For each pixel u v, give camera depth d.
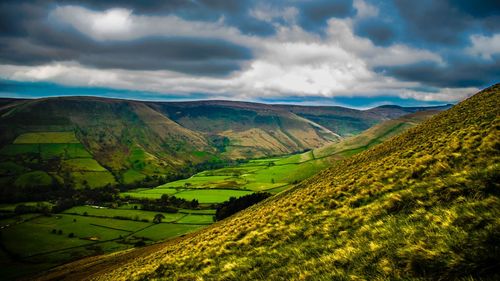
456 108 39.31
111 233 130.62
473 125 22.48
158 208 159.62
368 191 17.25
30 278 75.50
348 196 18.56
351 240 11.16
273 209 23.95
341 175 30.34
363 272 8.19
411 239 8.69
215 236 22.27
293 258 11.92
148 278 17.66
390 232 10.20
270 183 187.75
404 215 11.62
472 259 6.37
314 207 19.09
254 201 101.56
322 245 12.16
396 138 41.72
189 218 139.12
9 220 153.50
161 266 18.73
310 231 14.66
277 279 10.33
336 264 9.43
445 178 13.20
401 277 7.15
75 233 132.00
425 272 6.89
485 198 9.84
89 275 45.53
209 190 184.75
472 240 7.04
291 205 22.30
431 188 12.56
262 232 17.41
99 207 177.88
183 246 25.17
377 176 19.72
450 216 8.86
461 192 11.02
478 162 13.82
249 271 12.34
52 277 57.69
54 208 170.50
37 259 105.12
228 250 16.58
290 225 17.00
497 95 32.88
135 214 156.12
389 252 8.55
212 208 151.25
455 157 15.86
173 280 15.30
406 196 13.18
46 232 133.25
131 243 115.06
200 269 15.46
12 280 86.62
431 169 15.95
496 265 5.93
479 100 35.91
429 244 7.82
